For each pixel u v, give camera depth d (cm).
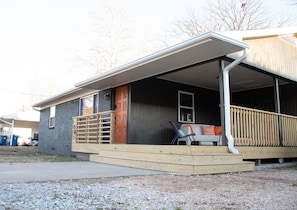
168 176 475
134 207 249
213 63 730
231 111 650
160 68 736
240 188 361
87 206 249
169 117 942
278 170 631
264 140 734
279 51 911
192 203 269
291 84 1002
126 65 734
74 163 698
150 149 650
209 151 583
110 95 952
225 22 2228
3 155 1071
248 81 952
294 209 250
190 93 1017
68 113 1252
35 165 612
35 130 2738
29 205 245
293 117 879
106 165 658
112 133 879
